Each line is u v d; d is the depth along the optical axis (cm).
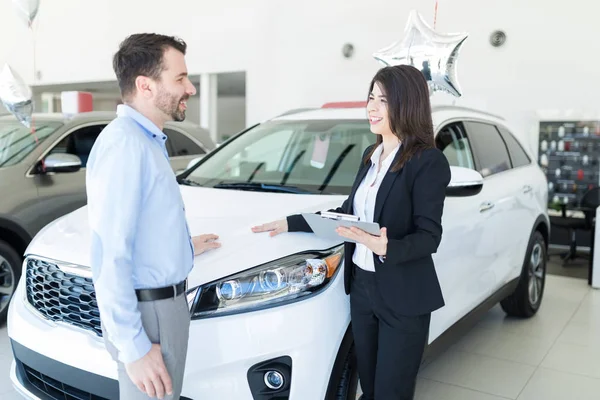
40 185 396
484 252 313
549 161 697
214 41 964
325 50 846
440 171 186
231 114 1866
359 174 207
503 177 361
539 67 687
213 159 335
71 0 1139
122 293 140
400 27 776
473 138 346
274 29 894
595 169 673
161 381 148
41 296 223
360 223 170
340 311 205
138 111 155
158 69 151
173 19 1009
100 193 141
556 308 450
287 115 366
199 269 193
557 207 689
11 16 1243
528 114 699
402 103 186
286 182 291
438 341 269
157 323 150
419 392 296
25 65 1243
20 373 231
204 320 187
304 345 192
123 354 142
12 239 382
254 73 924
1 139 420
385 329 195
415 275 191
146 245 148
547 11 675
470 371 324
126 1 1062
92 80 1138
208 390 185
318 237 214
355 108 358
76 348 198
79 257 206
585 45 657
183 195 275
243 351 187
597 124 660
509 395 294
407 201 187
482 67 722
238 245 206
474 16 720
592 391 300
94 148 149
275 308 192
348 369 214
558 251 689
